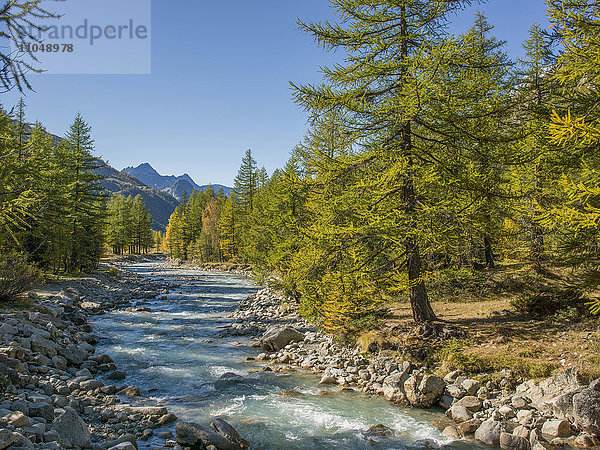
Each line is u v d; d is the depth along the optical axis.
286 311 23.20
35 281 18.95
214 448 7.30
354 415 9.38
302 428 8.70
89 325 18.56
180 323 21.23
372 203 12.70
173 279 49.88
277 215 26.92
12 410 7.55
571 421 7.84
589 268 10.55
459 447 7.71
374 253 13.47
